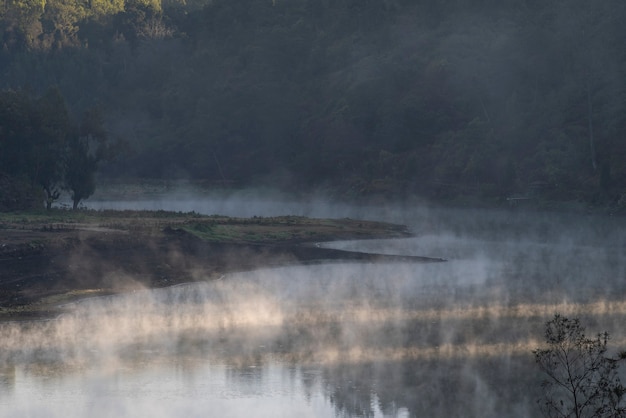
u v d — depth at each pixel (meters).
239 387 52.97
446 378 54.41
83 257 98.94
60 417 46.78
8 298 81.44
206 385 53.03
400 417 47.09
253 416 47.41
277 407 48.84
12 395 51.12
